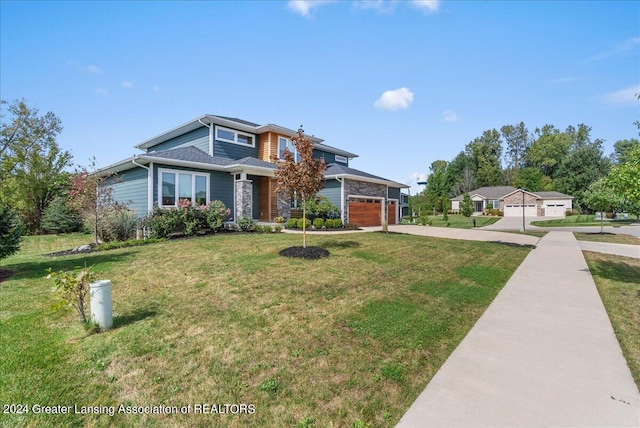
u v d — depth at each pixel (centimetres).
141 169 1334
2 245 678
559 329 429
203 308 472
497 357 348
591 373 315
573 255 1062
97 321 392
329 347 362
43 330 394
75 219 1752
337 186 1866
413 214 4403
